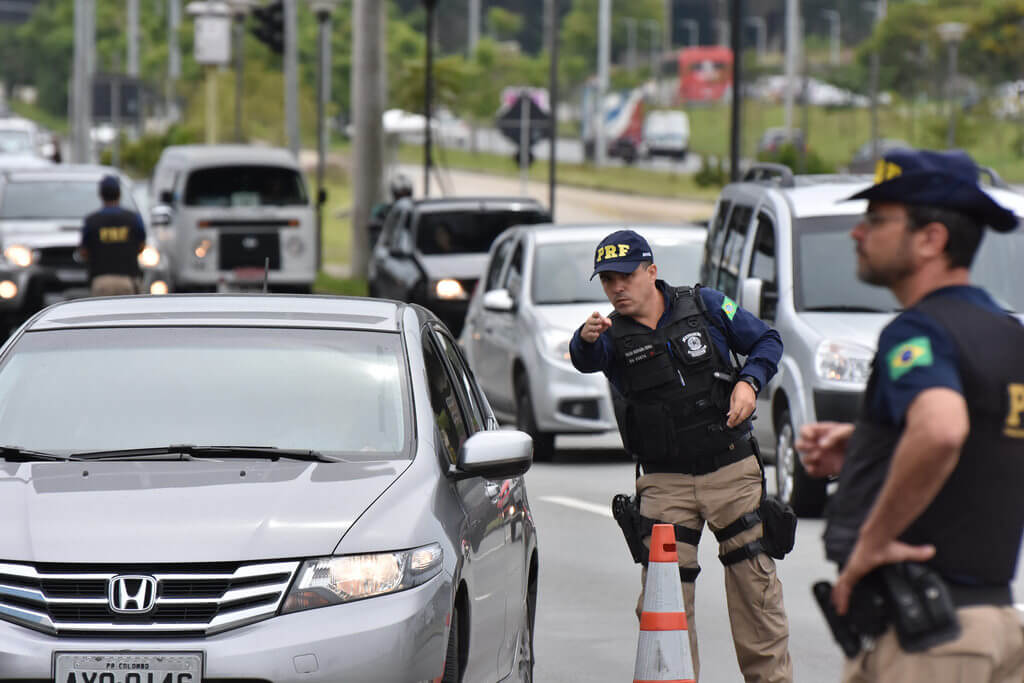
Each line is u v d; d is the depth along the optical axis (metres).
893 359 11.42
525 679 20.36
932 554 11.41
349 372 18.98
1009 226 11.66
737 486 19.28
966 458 11.35
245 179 79.81
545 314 44.50
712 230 42.81
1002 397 11.34
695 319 19.30
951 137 178.25
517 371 45.62
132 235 50.06
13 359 19.38
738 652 19.62
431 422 18.42
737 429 19.31
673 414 19.22
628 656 23.39
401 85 145.00
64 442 18.22
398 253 69.12
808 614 26.06
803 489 34.38
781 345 19.38
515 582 19.58
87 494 16.69
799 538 32.56
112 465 17.47
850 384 33.69
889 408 11.44
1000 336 11.43
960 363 11.30
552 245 46.41
